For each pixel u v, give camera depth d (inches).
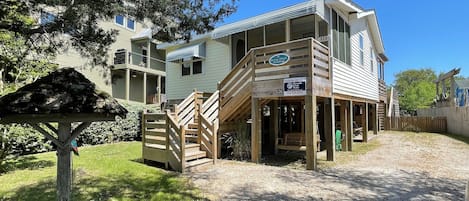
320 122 559.5
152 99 809.5
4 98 92.4
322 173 263.4
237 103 329.1
